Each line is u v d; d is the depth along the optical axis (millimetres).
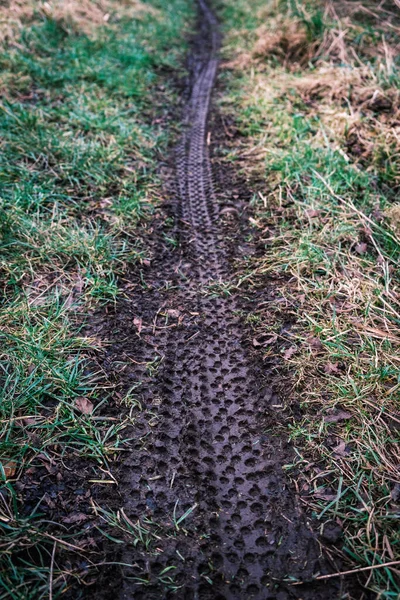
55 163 3184
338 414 1894
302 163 3211
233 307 2381
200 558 1552
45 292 2369
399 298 2312
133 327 2273
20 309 2248
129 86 4324
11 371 2010
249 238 2762
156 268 2604
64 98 3941
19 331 2150
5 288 2365
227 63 5195
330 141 3389
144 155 3471
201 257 2672
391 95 3545
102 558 1543
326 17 4801
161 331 2270
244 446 1842
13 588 1440
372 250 2586
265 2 6457
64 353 2102
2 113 3469
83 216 2834
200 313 2359
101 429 1869
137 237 2768
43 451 1768
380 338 2148
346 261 2527
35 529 1574
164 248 2723
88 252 2555
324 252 2561
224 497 1698
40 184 3000
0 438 1793
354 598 1451
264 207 2967
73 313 2291
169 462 1794
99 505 1666
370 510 1622
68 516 1627
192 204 3061
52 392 1959
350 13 4824
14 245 2564
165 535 1604
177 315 2346
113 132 3609
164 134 3770
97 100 3977
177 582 1498
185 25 6684
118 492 1704
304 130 3533
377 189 2988
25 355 2057
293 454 1803
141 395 2006
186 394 2020
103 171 3186
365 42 4426
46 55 4531
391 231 2645
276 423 1899
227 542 1586
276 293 2418
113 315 2318
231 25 6527
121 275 2537
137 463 1787
